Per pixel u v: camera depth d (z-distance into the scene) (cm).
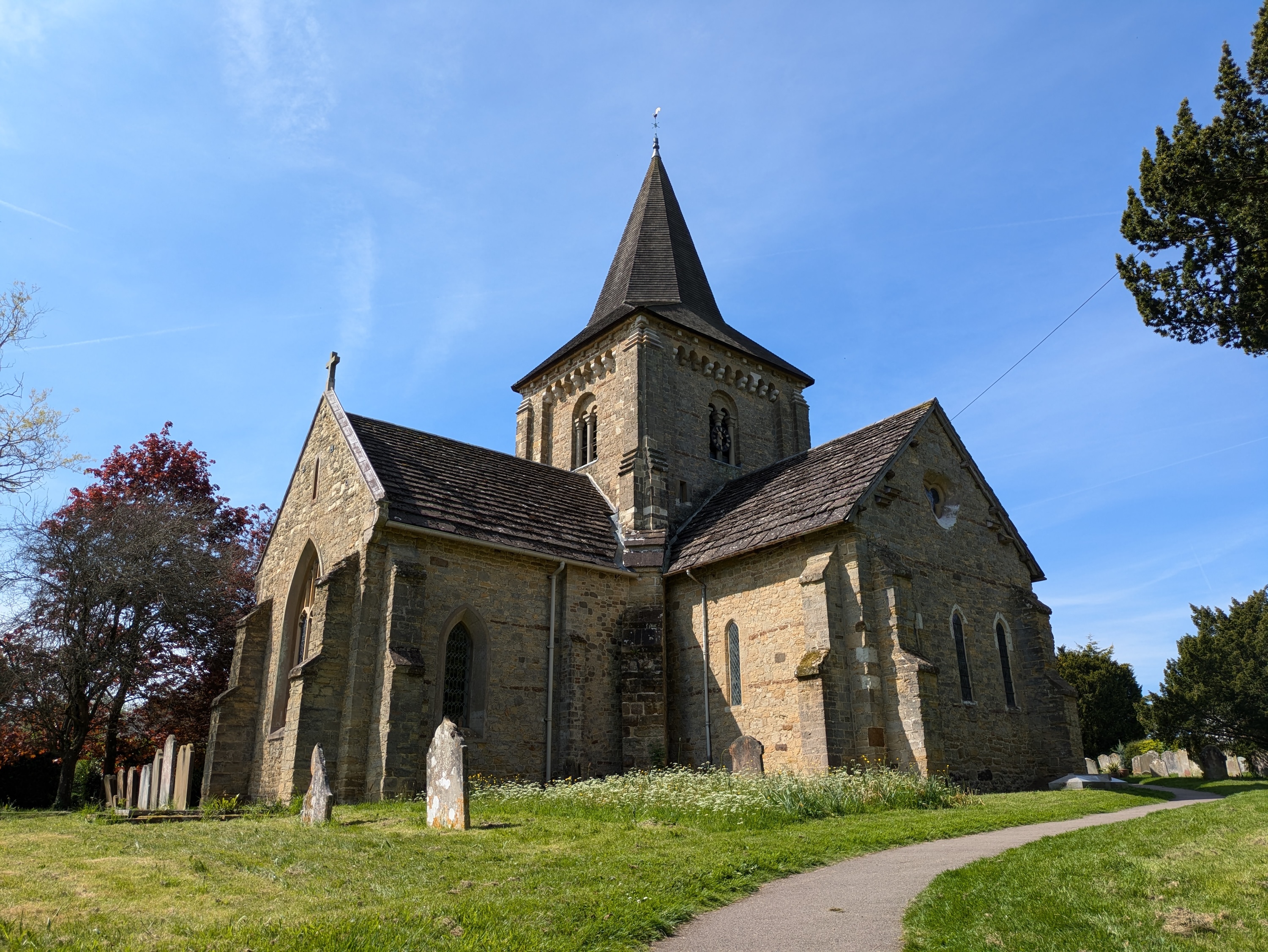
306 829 1291
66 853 1056
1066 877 835
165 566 2881
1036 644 2445
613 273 3631
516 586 2272
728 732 2234
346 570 2083
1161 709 4194
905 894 837
